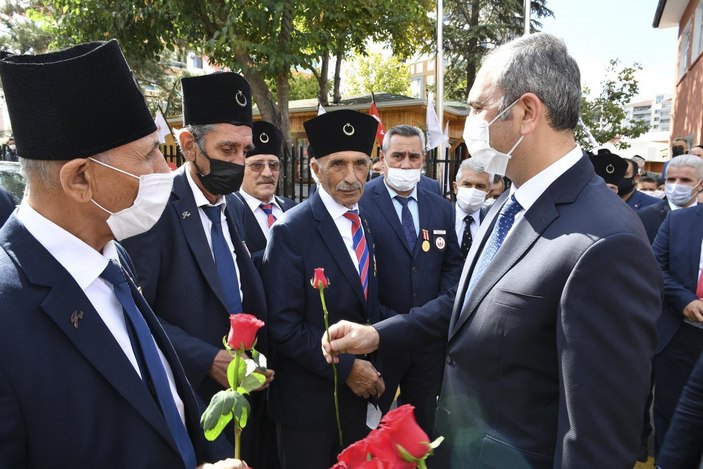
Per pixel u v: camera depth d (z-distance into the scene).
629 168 4.77
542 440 1.28
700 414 1.49
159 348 1.32
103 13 9.64
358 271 2.37
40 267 0.99
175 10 9.08
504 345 1.31
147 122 1.12
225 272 2.15
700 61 10.37
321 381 2.25
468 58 15.34
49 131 0.99
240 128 2.08
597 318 1.13
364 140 2.32
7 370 0.90
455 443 1.48
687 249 3.07
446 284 2.99
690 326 2.98
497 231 1.51
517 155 1.40
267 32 9.25
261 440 2.54
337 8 9.87
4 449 0.89
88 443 0.98
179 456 1.09
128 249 1.88
